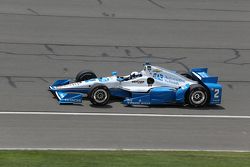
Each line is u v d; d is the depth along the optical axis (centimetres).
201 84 6656
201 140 5422
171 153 4869
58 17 9550
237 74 7844
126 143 5212
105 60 8038
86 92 6519
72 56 8088
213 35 9306
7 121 5675
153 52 8462
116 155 4669
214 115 6247
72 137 5306
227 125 5938
